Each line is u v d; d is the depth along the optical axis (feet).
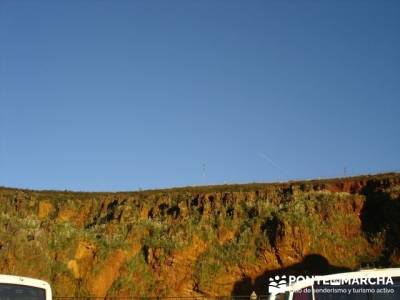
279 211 158.30
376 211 155.84
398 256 136.67
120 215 177.78
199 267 146.61
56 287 144.05
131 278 147.43
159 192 203.00
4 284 47.29
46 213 189.57
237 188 193.06
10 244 148.56
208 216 165.27
